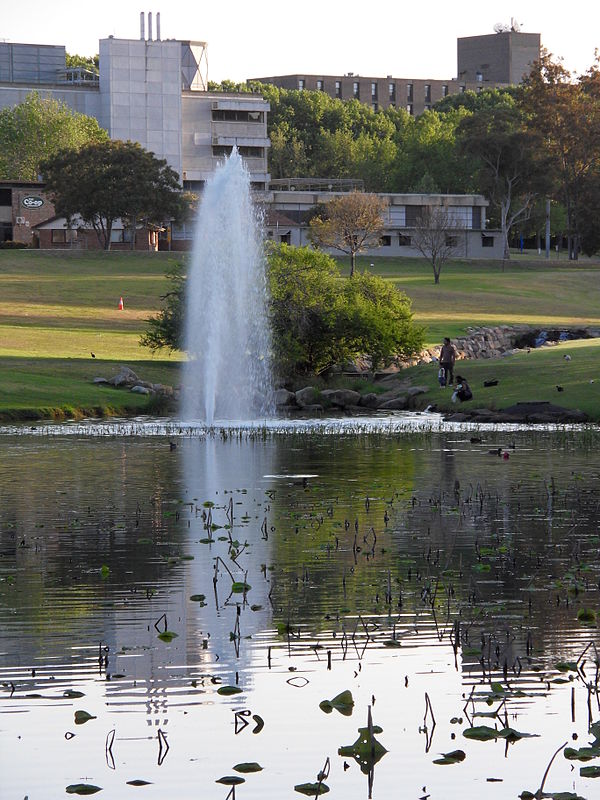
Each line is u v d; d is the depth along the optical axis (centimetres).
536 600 2289
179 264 8456
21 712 1692
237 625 2119
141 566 2608
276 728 1641
